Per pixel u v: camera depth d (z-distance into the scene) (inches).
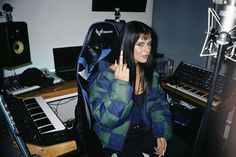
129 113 56.9
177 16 106.8
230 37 29.5
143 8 115.5
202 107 75.9
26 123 53.9
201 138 34.1
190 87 86.0
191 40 102.2
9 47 72.8
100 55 54.2
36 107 68.5
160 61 104.7
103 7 103.5
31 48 92.0
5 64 76.0
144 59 57.6
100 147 53.2
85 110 52.7
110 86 54.6
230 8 30.5
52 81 82.7
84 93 51.9
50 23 93.4
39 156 44.6
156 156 59.3
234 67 82.6
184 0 101.8
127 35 55.2
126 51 56.1
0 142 53.5
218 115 72.2
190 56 104.2
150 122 64.3
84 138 54.1
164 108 67.7
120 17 111.3
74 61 96.0
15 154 51.9
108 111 52.4
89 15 102.5
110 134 57.1
